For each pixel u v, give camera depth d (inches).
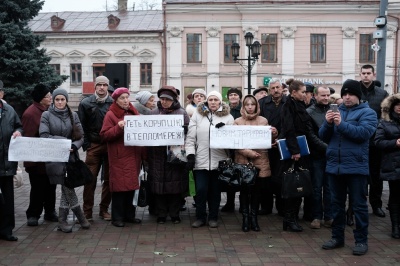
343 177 235.0
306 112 272.8
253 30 1305.4
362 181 229.9
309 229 279.1
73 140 272.5
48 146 257.3
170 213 293.6
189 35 1321.4
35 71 843.4
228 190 279.4
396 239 257.6
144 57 1343.5
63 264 216.7
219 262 219.6
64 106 273.0
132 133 274.5
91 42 1368.1
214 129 270.1
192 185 333.4
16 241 252.8
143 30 1332.4
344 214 241.0
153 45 1338.6
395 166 253.9
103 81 297.3
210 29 1311.5
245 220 274.4
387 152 257.3
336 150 231.5
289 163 269.0
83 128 296.4
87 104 296.0
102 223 292.8
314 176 279.6
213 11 1304.1
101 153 297.0
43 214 317.7
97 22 1433.3
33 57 858.1
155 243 249.1
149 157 288.4
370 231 273.7
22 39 842.8
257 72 1314.0
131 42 1349.7
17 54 832.3
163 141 276.2
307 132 272.8
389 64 1314.0
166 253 232.4
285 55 1312.7
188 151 273.3
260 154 273.7
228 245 246.4
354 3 1295.5
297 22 1307.8
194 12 1307.8
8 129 248.7
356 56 1315.2
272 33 1312.7
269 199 317.1
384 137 255.8
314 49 1318.9
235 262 219.8
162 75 1336.1
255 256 228.7
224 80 1321.4
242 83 1316.4
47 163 265.9
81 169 266.8
